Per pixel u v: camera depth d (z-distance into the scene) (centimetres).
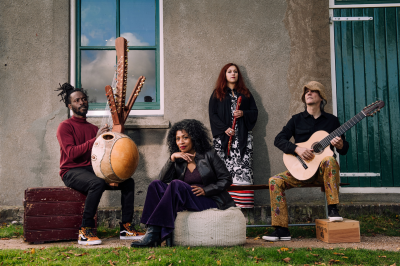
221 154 409
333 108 460
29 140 439
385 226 372
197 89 450
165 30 456
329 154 319
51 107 444
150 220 265
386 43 466
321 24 457
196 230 271
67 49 451
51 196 320
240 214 289
